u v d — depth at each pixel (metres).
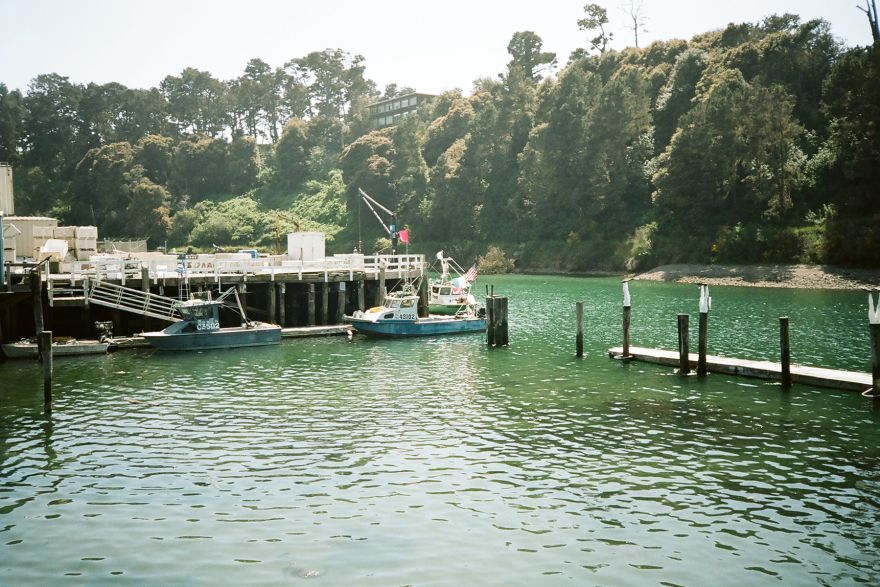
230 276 42.16
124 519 15.84
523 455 20.17
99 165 153.75
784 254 82.88
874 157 79.50
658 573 13.41
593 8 149.50
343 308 46.75
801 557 14.02
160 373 31.84
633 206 109.00
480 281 95.19
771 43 104.31
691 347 39.47
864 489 17.48
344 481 18.12
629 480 18.17
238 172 172.00
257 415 24.59
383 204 139.38
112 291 39.59
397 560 13.90
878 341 26.05
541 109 122.06
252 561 13.88
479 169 126.81
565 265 108.12
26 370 32.25
